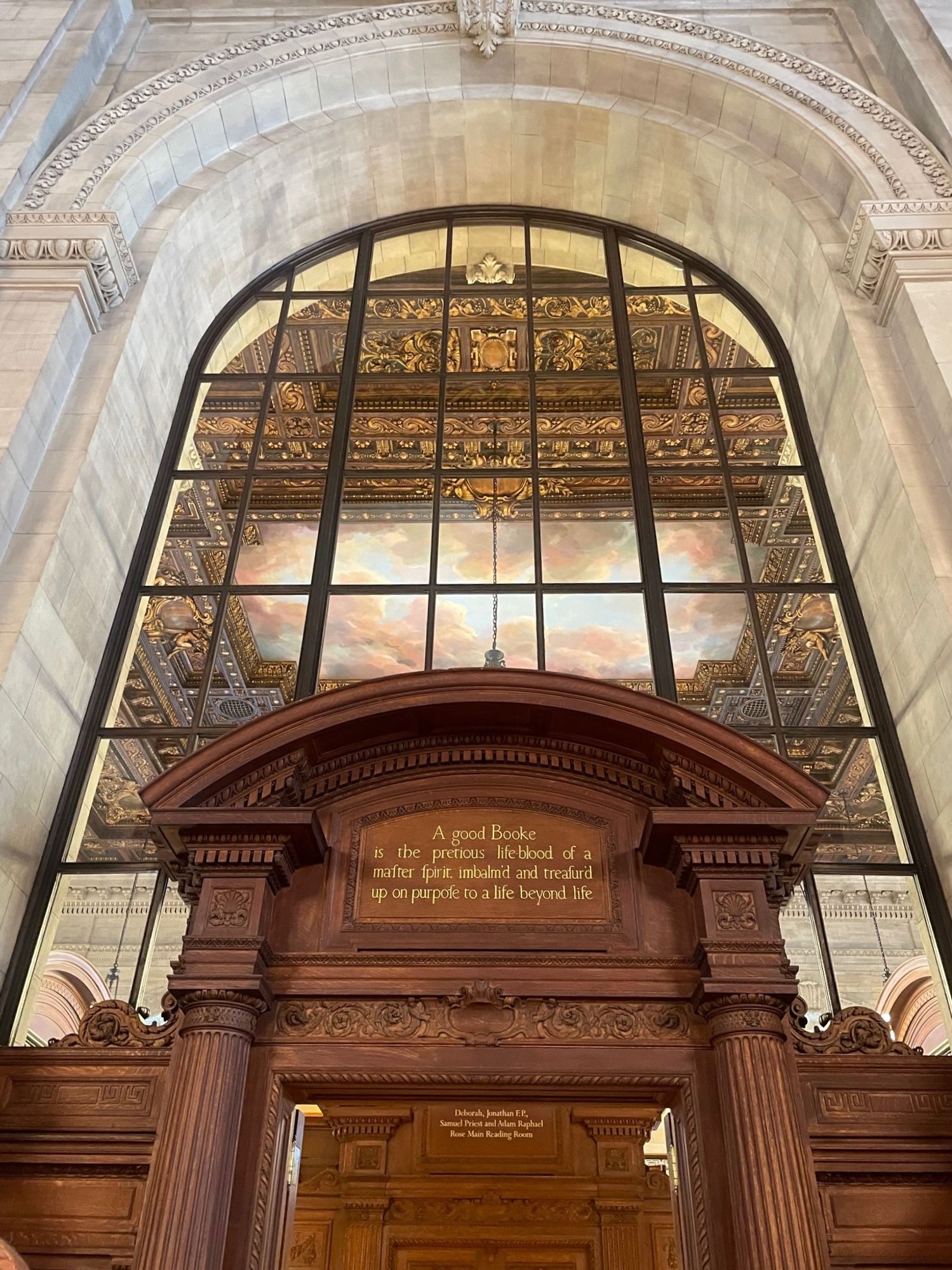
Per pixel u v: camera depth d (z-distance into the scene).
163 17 9.87
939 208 7.45
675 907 5.29
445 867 5.41
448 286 9.45
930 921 5.86
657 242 9.81
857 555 7.29
